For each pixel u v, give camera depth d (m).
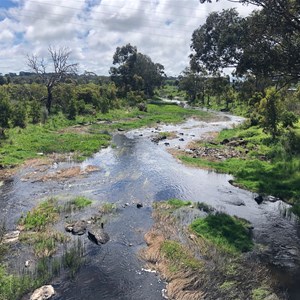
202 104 106.25
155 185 24.61
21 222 17.56
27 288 12.11
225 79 38.66
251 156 32.56
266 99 36.69
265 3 25.41
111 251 15.06
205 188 24.17
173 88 182.00
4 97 43.16
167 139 44.34
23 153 32.06
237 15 31.05
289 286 12.76
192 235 16.44
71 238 16.17
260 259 14.58
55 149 34.88
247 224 17.92
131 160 32.19
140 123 59.00
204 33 32.34
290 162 27.62
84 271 13.47
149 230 17.14
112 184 24.61
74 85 78.38
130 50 108.94
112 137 45.47
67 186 23.98
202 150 36.28
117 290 12.34
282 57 26.81
